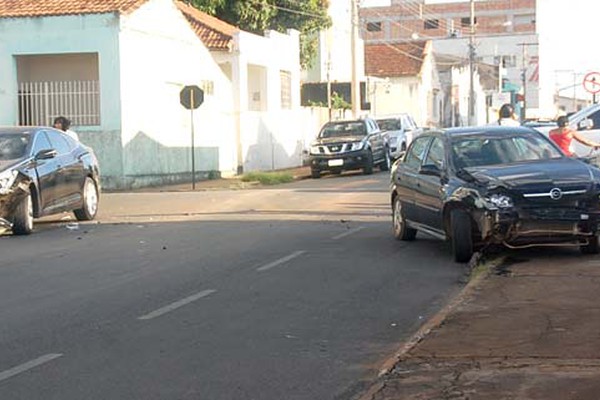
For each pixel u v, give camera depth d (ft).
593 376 22.34
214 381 23.67
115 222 60.59
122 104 91.09
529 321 28.40
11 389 23.26
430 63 224.74
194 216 62.44
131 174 92.84
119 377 24.16
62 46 91.97
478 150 42.88
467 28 348.79
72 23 91.66
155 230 54.85
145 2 95.04
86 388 23.25
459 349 25.54
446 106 248.73
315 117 150.92
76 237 52.54
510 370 23.25
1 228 53.72
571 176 38.60
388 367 24.32
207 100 111.34
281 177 103.45
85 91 92.89
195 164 107.24
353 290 35.06
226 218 60.18
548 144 43.65
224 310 31.96
